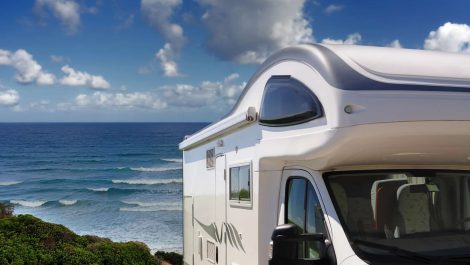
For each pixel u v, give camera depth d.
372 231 3.67
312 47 3.97
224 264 6.05
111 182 60.25
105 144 98.44
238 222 5.42
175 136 111.62
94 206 49.03
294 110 4.03
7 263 11.29
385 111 3.41
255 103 5.01
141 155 83.19
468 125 3.48
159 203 48.94
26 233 12.95
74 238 14.27
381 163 3.96
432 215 3.93
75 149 92.69
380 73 3.54
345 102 3.44
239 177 5.41
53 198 53.44
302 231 4.10
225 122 5.74
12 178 66.50
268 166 4.67
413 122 3.43
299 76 4.04
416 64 3.67
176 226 39.62
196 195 7.69
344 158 3.76
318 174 3.93
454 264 3.40
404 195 3.92
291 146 4.03
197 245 7.58
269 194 4.67
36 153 89.50
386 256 3.40
